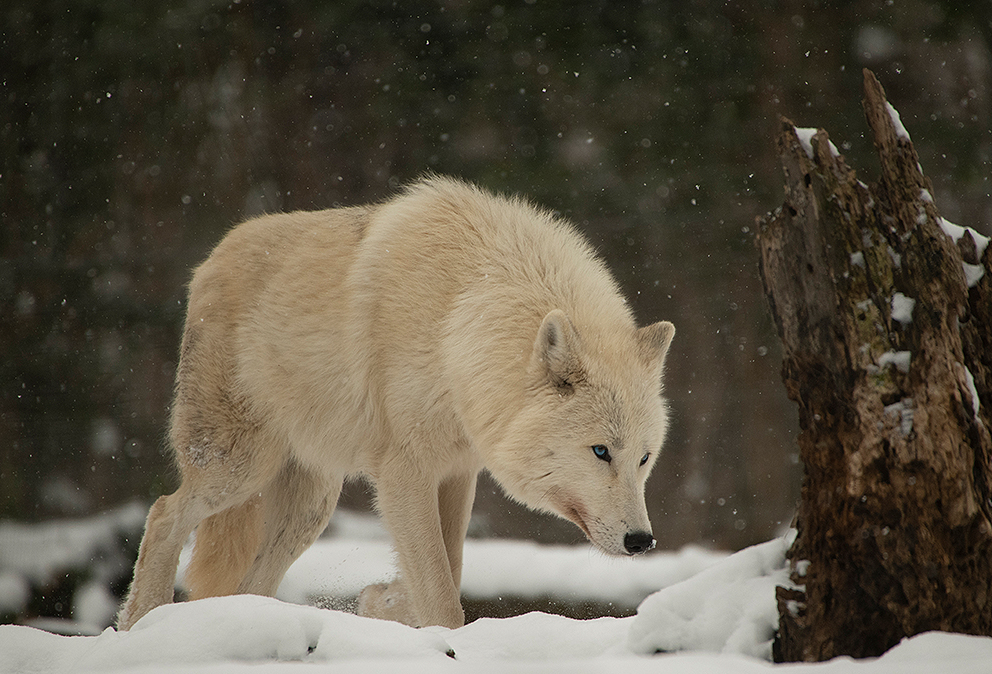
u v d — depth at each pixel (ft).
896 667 11.48
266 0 66.74
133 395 58.18
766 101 60.13
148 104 63.46
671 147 60.29
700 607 15.12
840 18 60.13
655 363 23.91
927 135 58.70
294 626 14.11
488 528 55.42
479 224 25.81
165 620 14.84
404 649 13.79
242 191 64.69
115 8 62.64
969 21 59.06
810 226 15.14
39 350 58.03
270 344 27.20
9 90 61.00
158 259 61.21
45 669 16.14
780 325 15.61
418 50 64.85
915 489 13.71
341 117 65.77
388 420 25.35
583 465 22.44
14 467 55.21
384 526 25.46
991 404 14.69
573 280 25.02
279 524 30.04
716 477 56.80
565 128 61.93
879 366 14.34
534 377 22.89
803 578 14.44
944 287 14.49
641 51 61.62
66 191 61.57
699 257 58.75
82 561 46.06
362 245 26.84
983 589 13.55
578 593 36.01
